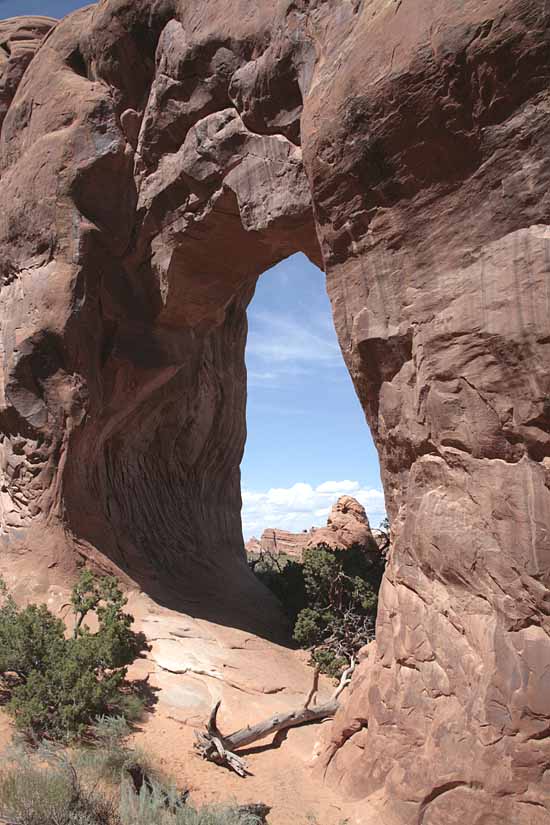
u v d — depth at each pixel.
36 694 8.99
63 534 13.10
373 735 7.71
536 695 6.11
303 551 15.82
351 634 14.16
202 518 17.69
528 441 6.34
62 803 6.70
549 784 5.96
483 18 6.43
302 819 7.48
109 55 13.54
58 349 13.38
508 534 6.48
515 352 6.35
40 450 13.40
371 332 7.97
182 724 9.80
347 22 8.62
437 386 7.16
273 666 12.43
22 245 14.09
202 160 12.03
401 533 7.97
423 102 6.99
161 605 13.43
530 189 6.29
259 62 10.57
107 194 13.78
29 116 15.04
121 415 14.81
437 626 7.17
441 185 7.11
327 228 8.51
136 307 14.55
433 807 6.59
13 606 11.41
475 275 6.76
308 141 8.47
